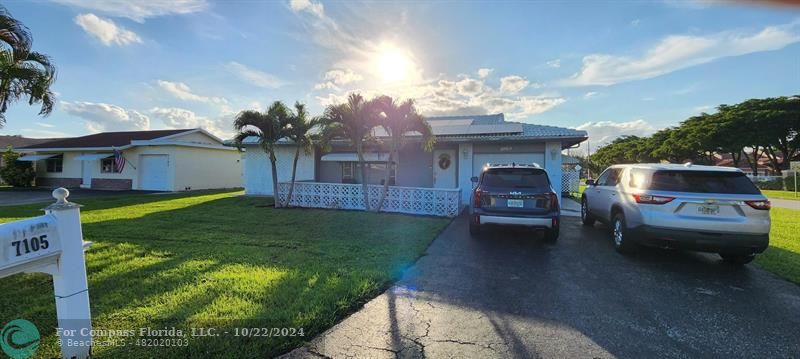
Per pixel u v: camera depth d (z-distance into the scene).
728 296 4.15
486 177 7.46
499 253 6.16
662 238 5.37
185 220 9.19
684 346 2.96
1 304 3.56
